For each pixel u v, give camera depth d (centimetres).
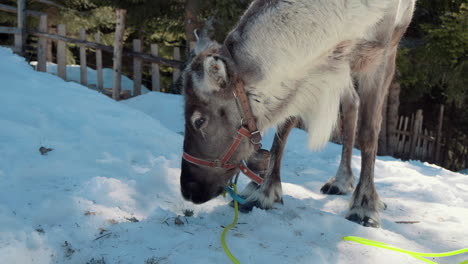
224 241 287
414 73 1160
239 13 1062
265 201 375
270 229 322
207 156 326
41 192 359
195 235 298
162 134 577
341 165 475
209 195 338
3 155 423
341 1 317
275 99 330
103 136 530
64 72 1030
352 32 327
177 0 1191
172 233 300
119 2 1209
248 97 320
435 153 1408
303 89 337
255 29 317
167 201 372
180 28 1273
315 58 324
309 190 478
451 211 421
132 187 388
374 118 368
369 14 326
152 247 280
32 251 271
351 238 317
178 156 509
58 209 329
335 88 344
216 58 293
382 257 292
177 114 849
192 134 322
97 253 274
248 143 329
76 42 1012
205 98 311
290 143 703
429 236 359
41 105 587
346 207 416
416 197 472
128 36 1602
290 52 316
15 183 378
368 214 367
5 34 1330
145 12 1209
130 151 490
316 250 289
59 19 1288
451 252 312
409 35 1253
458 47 1070
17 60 838
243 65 313
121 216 331
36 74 757
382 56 353
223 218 346
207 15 1145
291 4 317
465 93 1205
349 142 467
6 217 304
